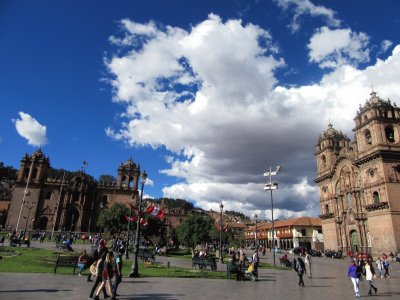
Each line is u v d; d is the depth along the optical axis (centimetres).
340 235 6888
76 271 2073
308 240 9856
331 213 7212
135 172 10856
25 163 10075
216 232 5653
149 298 1334
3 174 15738
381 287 2183
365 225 6128
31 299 1155
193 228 5000
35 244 4834
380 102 6109
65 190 9894
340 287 2097
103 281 1254
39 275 1805
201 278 2203
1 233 7400
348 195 6706
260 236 12156
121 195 10475
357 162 6228
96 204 10231
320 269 3600
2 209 11569
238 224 14500
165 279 2016
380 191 5681
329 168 7619
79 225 9569
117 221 5659
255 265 2325
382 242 5525
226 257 5041
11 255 2739
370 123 6078
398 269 3909
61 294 1289
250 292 1680
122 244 3953
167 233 8731
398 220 5381
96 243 4103
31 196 9725
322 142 8150
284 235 10362
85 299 1223
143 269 2497
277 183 3853
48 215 9600
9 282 1505
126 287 1606
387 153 5694
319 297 1623
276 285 2053
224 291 1662
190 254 5188
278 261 4622
